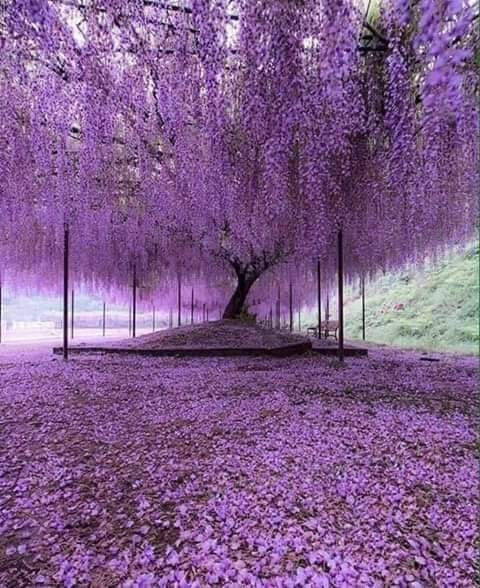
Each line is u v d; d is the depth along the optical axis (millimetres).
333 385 4031
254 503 1624
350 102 2371
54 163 3633
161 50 2447
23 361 5902
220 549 1322
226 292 11289
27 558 1300
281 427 2590
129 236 6645
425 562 1248
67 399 3428
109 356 6480
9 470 1969
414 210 3639
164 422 2742
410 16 1689
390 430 2521
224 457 2100
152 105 2861
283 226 4391
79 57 2428
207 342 7012
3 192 4059
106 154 3732
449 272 12703
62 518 1538
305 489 1738
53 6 2188
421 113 2031
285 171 2861
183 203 4418
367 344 10281
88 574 1217
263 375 4672
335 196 3504
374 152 3129
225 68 2215
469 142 2074
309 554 1290
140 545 1355
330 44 1893
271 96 2143
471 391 3789
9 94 2779
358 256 6582
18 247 6699
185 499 1667
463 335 9969
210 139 2879
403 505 1602
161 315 18766
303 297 12125
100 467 1998
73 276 8711
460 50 1530
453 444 2270
